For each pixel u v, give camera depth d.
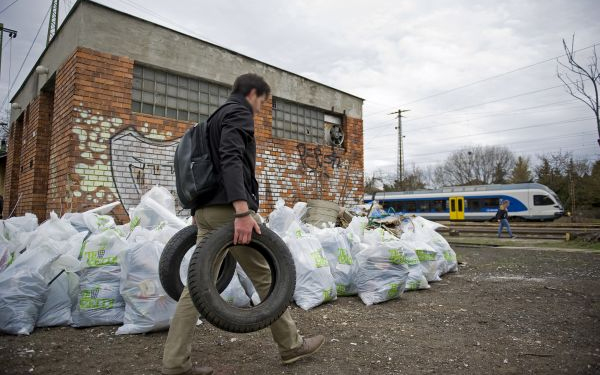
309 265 3.71
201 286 1.74
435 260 5.05
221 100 7.20
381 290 3.79
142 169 5.98
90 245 3.07
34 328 2.84
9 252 3.17
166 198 3.94
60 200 5.46
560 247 10.00
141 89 6.18
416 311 3.53
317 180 8.60
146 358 2.31
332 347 2.54
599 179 34.28
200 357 2.34
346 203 9.20
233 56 7.34
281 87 8.20
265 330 2.91
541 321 3.20
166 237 3.20
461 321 3.20
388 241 4.29
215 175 1.95
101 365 2.20
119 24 5.91
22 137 8.15
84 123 5.45
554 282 4.99
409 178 63.91
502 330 2.95
